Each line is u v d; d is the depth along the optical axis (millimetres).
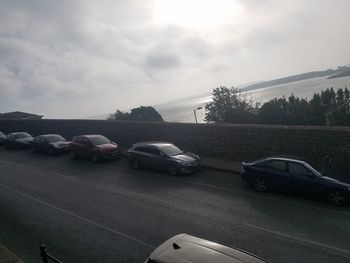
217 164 19250
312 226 11109
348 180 13180
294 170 13961
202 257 6004
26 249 10359
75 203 14438
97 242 10672
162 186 16266
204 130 21234
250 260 6035
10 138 31141
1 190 17016
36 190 16703
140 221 12156
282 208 12797
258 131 18797
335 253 9359
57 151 26078
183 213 12711
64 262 9547
